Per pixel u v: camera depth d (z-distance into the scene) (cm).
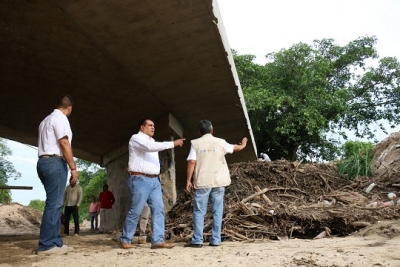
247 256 407
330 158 2520
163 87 848
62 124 479
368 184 880
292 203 778
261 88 2264
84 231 1516
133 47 681
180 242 648
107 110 982
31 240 746
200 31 632
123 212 1202
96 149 1357
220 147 564
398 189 834
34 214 2189
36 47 685
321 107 2338
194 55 709
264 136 2397
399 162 954
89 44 671
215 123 1082
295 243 537
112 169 1377
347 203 763
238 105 945
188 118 1060
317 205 730
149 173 539
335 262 346
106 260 417
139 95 893
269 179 880
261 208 681
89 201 3659
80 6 562
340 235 649
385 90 2797
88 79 809
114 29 623
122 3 555
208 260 391
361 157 997
